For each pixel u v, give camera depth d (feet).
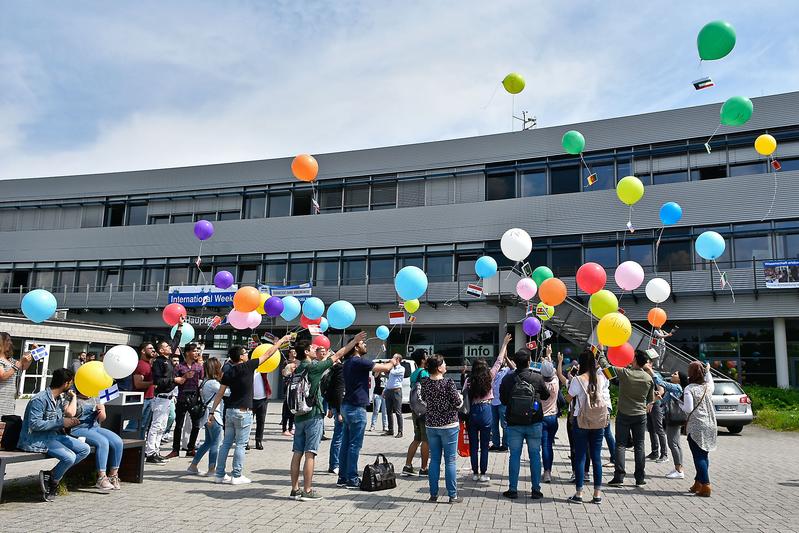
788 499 23.26
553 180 85.71
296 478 22.43
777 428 51.85
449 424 22.20
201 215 104.68
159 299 100.58
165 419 31.07
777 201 73.41
